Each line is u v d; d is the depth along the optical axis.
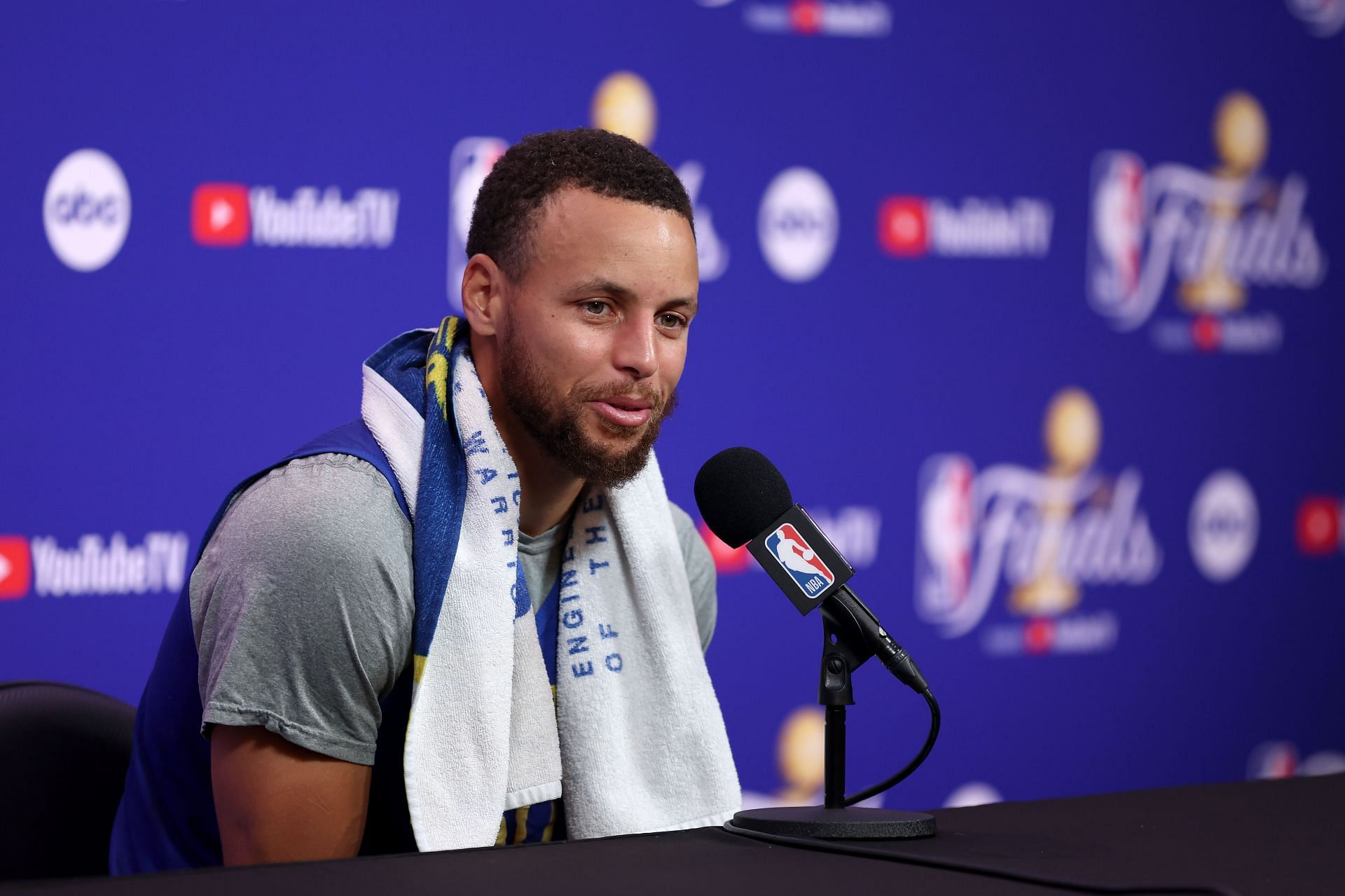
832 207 8.62
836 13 8.59
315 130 7.50
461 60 7.78
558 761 4.06
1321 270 9.99
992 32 8.99
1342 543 10.12
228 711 3.49
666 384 3.87
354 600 3.59
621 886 2.58
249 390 7.42
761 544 3.42
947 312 8.96
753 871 2.72
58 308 7.10
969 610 9.07
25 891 2.50
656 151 8.21
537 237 3.77
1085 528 9.39
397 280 7.69
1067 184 9.25
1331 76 9.95
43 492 7.10
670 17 8.21
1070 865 2.80
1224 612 9.81
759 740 8.57
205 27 7.29
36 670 7.11
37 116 7.02
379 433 3.97
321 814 3.59
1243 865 2.82
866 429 8.77
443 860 2.77
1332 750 10.12
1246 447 9.83
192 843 4.04
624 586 4.37
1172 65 9.48
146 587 7.30
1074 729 9.39
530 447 4.07
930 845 3.00
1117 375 9.44
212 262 7.35
